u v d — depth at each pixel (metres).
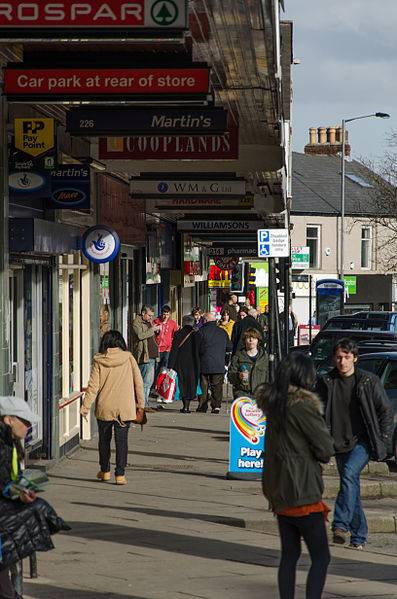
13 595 10.34
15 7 14.33
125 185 34.78
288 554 11.84
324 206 96.44
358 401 16.28
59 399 25.59
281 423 11.80
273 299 28.23
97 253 26.06
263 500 20.44
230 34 16.78
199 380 40.81
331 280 77.12
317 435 11.69
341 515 16.53
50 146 19.67
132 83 16.61
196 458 26.12
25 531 10.12
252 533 17.61
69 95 16.69
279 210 39.28
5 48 16.95
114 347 22.02
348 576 14.70
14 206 20.84
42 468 23.23
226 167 27.95
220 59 18.45
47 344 23.89
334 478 22.39
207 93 16.55
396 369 27.06
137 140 24.91
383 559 16.03
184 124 19.50
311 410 11.74
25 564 14.64
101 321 32.06
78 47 16.64
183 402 37.12
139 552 15.70
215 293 78.94
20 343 22.00
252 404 22.89
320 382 16.55
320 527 11.71
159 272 47.22
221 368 36.81
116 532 17.17
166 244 49.91
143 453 26.94
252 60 18.48
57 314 24.17
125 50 16.61
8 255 19.77
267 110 22.98
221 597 13.01
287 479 11.70
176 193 30.83
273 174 31.86
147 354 36.34
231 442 22.88
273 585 13.73
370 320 43.69
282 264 50.66
